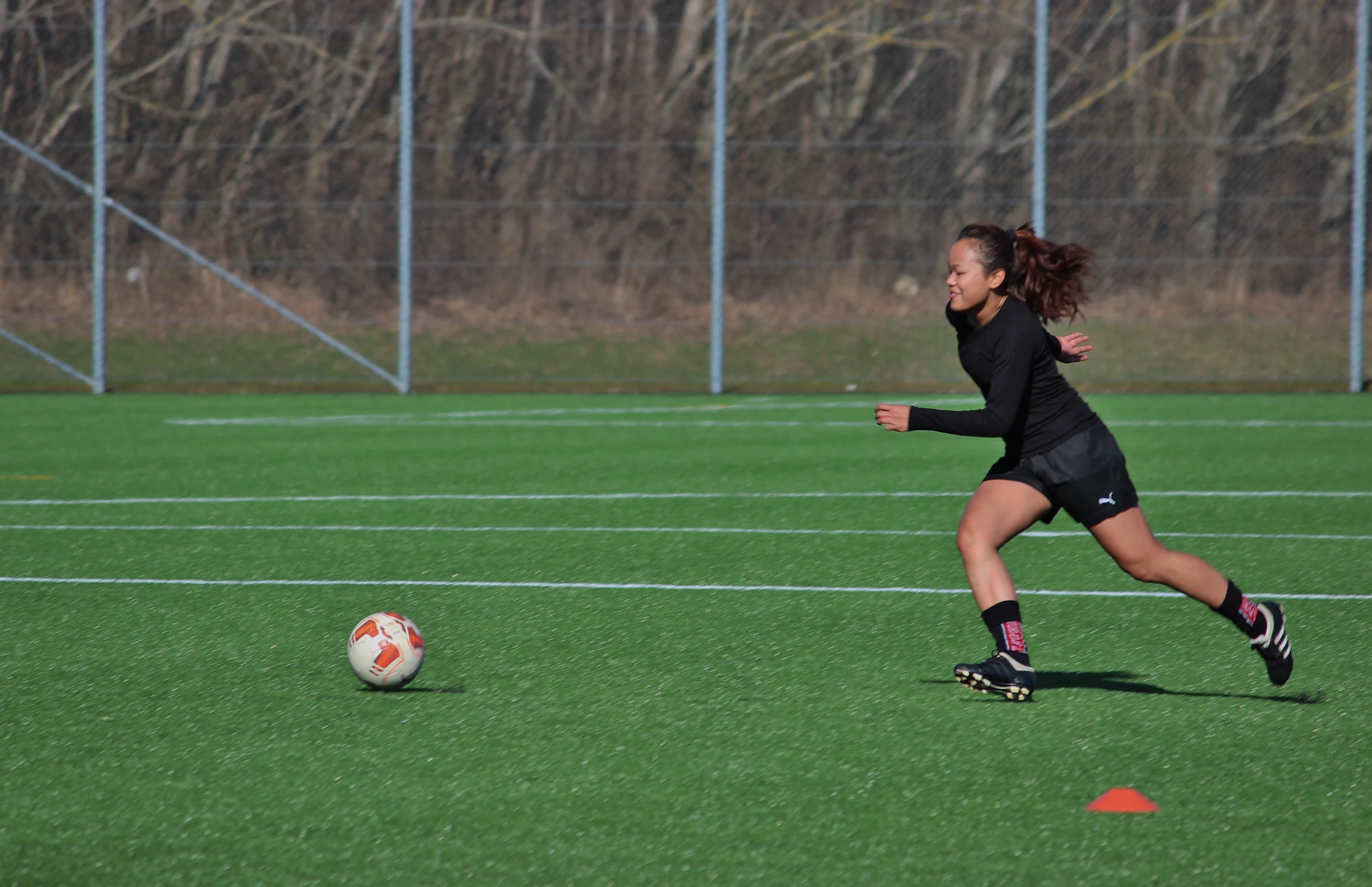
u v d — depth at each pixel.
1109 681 20.86
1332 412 59.34
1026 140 72.81
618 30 77.12
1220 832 14.71
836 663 21.86
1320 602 26.14
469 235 74.06
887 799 15.70
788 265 73.00
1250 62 73.25
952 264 19.17
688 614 25.23
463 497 38.81
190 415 60.19
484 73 77.06
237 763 16.97
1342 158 72.44
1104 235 73.69
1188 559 19.28
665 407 63.28
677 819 15.09
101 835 14.70
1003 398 18.80
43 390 71.88
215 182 76.75
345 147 73.19
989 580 19.45
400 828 14.86
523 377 73.00
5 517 35.69
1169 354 69.94
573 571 29.08
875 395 68.00
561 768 16.77
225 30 77.69
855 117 75.94
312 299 74.44
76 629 24.14
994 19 75.50
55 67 77.38
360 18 77.94
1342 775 16.48
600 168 75.62
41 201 76.81
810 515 35.88
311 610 25.61
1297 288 69.75
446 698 19.84
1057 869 13.78
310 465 45.12
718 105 68.69
